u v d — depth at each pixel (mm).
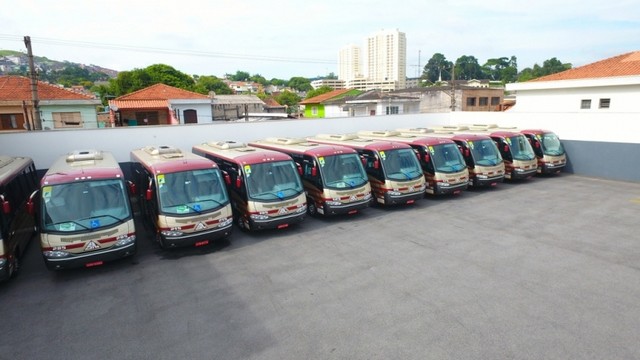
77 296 9148
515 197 16969
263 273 10023
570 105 27828
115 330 7676
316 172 14234
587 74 28109
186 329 7602
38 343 7332
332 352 6711
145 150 15516
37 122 28547
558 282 9008
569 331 7078
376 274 9695
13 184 11242
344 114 49406
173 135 18719
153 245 12492
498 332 7109
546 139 21188
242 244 12266
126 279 9977
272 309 8203
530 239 11820
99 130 17141
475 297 8406
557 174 22031
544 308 7891
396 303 8258
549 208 15125
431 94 46125
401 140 18000
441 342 6867
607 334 6965
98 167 11570
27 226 12312
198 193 11625
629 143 19688
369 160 15891
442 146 17109
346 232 13023
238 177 13062
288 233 13164
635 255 10445
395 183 15070
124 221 10523
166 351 6941
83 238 9961
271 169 13164
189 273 10211
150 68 61438
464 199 16875
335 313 7949
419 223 13695
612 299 8188
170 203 11289
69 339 7430
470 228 12992
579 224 13109
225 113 50906
